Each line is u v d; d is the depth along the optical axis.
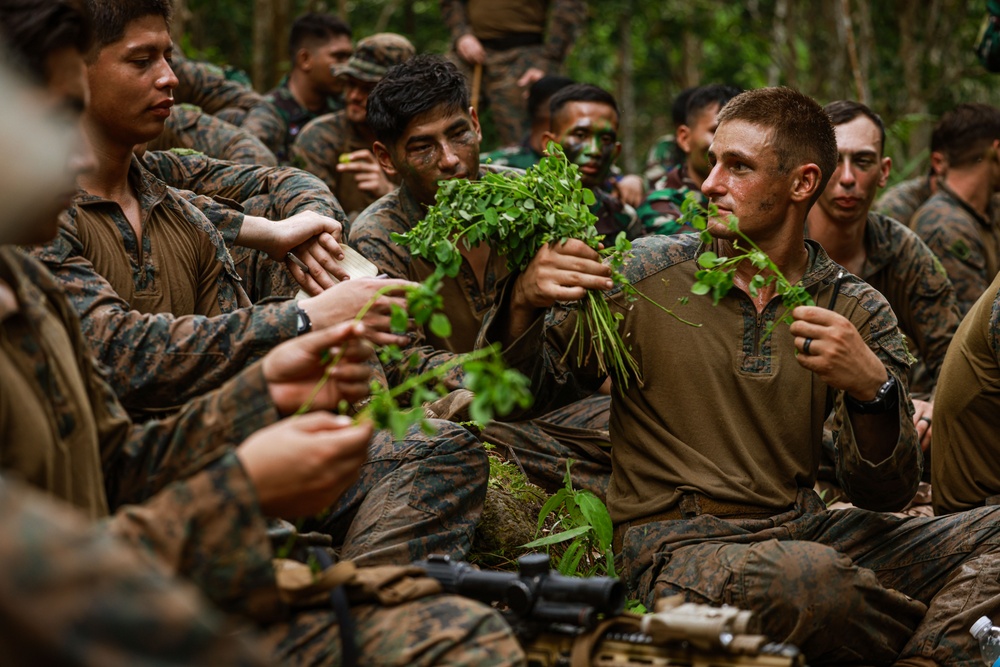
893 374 3.40
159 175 4.22
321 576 2.27
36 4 1.97
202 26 10.16
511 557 3.62
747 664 2.23
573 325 3.38
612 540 3.50
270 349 2.89
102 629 1.20
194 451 2.37
